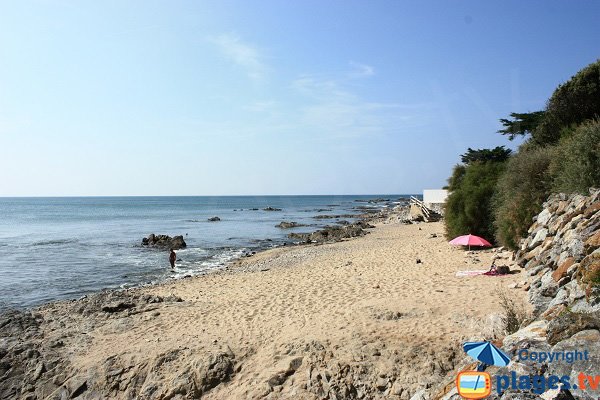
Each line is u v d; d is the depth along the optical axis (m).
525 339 5.11
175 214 87.62
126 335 10.64
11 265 26.00
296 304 11.92
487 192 18.70
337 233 36.28
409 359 7.84
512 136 28.89
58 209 116.94
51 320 12.48
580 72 17.33
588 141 10.66
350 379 7.63
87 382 8.85
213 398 7.91
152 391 8.28
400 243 23.91
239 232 46.53
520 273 11.80
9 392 9.09
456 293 10.90
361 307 10.78
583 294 6.04
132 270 24.06
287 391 7.59
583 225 8.50
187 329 10.69
